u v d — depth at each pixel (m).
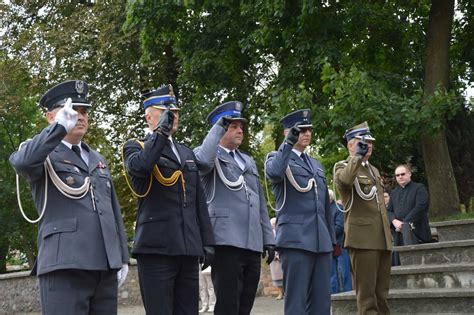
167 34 19.22
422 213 10.77
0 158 31.14
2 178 30.72
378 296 8.48
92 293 5.42
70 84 5.62
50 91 5.62
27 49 22.69
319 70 16.36
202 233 6.35
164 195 6.11
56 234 5.33
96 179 5.66
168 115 5.93
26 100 30.34
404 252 10.57
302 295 7.44
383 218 8.38
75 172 5.52
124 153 6.23
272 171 7.36
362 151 8.09
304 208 7.59
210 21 18.80
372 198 8.35
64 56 22.19
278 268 14.74
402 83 16.77
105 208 5.59
